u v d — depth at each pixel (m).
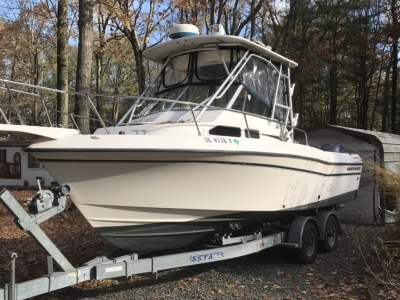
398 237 6.48
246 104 6.13
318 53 24.92
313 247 6.71
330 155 7.19
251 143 5.19
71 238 8.41
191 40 6.14
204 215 5.14
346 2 24.06
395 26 24.39
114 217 4.70
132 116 6.18
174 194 4.78
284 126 6.72
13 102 4.46
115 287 5.37
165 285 5.45
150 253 5.39
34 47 26.19
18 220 3.88
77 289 5.30
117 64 34.75
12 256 3.69
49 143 4.34
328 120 31.67
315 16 24.02
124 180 4.53
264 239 5.95
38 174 22.75
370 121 34.50
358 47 26.80
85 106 10.46
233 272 6.04
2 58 26.91
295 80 25.11
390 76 31.05
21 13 21.45
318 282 5.54
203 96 6.06
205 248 5.48
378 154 10.50
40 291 3.90
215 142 4.82
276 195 5.75
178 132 5.12
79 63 10.66
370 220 10.52
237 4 19.58
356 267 6.25
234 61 6.22
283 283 5.51
